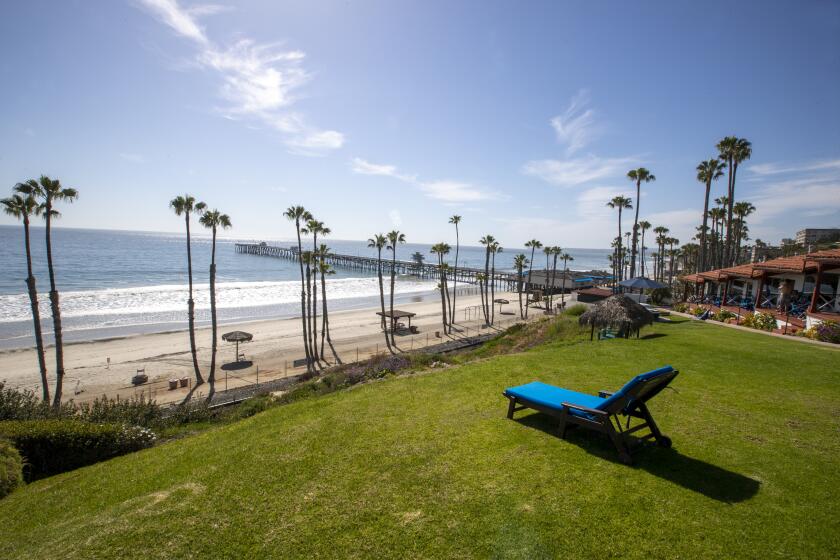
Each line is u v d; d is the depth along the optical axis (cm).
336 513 398
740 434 542
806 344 1245
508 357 1069
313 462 508
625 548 329
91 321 3866
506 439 540
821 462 464
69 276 6800
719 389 738
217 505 428
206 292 5872
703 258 3866
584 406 529
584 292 3797
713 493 403
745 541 332
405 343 3416
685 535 341
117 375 2383
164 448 688
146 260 10088
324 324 3200
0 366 2489
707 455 483
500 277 8794
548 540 341
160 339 3281
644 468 454
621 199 4675
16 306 4275
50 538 405
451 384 817
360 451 530
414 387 812
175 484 494
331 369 1981
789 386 759
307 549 349
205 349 3042
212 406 1838
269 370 2592
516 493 412
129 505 450
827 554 315
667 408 638
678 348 1136
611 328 1505
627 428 503
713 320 1955
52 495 534
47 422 783
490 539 346
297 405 784
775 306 2269
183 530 389
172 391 2152
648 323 1362
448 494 418
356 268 11750
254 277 8188
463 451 512
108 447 789
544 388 625
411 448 529
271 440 591
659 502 389
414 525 371
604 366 927
